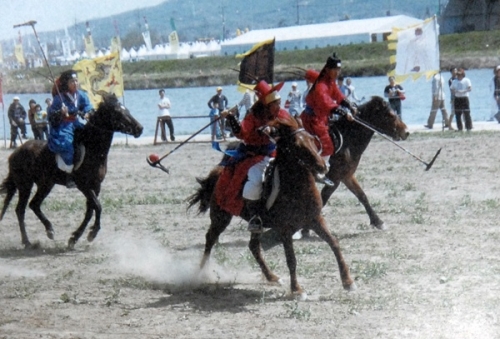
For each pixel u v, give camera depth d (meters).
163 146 43.47
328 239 14.08
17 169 19.75
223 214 15.05
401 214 21.31
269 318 12.79
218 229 15.28
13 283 15.77
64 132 18.91
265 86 13.81
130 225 21.95
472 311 12.71
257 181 13.97
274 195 13.73
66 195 28.45
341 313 12.88
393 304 13.26
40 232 21.75
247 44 127.38
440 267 15.62
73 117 19.05
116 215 23.48
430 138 39.09
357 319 12.52
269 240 18.75
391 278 14.98
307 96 17.61
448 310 12.81
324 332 11.92
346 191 25.55
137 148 42.97
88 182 18.92
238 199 14.34
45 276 16.41
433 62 39.44
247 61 16.36
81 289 15.20
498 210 21.16
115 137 51.25
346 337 11.66
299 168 13.57
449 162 30.80
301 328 12.16
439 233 18.77
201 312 13.32
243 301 13.99
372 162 32.03
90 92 39.25
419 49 39.41
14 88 82.69
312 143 13.62
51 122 18.94
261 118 13.96
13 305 14.03
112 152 41.28
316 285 14.83
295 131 13.61
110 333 12.24
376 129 18.53
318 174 13.53
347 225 20.28
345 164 18.39
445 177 27.33
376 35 121.00
